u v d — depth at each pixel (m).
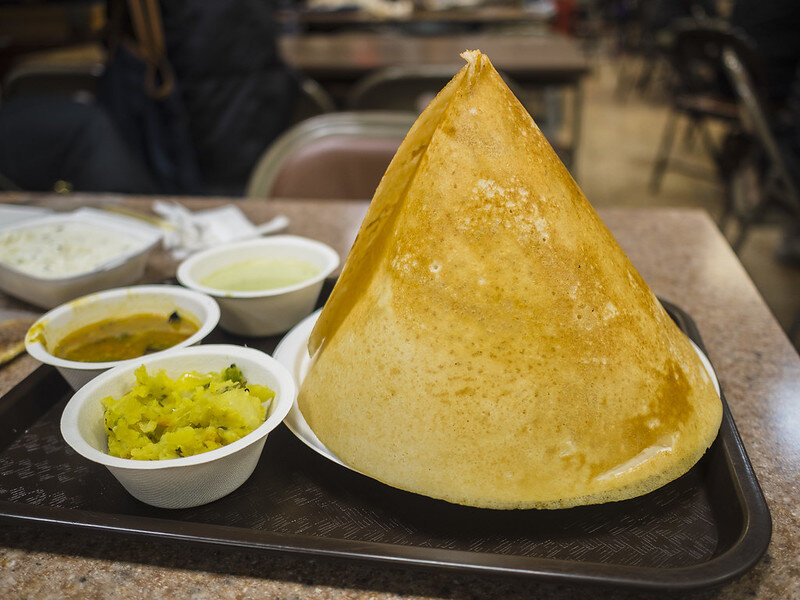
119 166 1.70
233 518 0.56
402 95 2.40
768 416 0.71
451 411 0.53
